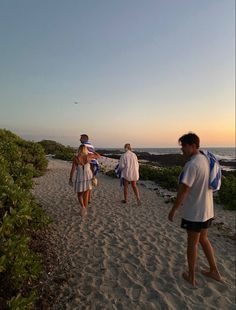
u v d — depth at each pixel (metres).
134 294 4.58
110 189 11.99
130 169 9.54
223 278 5.20
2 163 6.23
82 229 7.14
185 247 6.28
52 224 7.32
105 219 7.98
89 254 5.80
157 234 6.98
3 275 3.45
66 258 5.50
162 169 15.38
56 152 31.14
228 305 4.46
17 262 3.50
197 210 4.65
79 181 8.17
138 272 5.22
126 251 6.01
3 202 4.02
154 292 4.65
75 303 4.26
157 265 5.47
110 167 19.77
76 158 8.21
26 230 5.28
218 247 6.64
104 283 4.82
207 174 4.62
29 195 5.22
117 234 6.91
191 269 4.91
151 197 10.84
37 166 15.12
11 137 15.73
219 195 11.12
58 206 9.15
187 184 4.52
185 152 4.77
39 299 4.10
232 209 10.20
